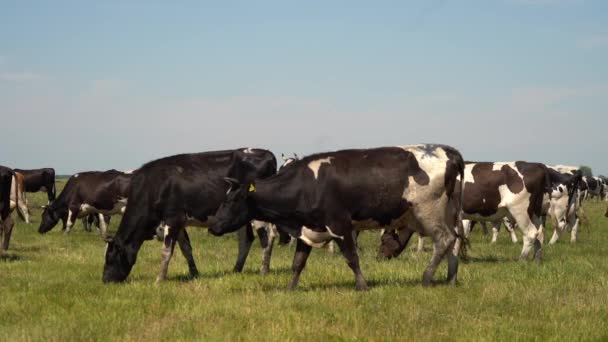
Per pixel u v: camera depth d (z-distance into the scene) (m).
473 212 16.33
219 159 12.88
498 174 16.02
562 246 20.73
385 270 13.35
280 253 18.42
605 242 22.75
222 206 11.17
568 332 7.94
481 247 20.14
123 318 8.93
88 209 21.77
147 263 15.30
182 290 10.91
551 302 9.63
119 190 21.31
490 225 29.33
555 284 11.08
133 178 12.65
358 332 8.02
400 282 11.62
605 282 11.15
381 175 10.77
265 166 13.16
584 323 8.32
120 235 12.35
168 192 12.38
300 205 10.85
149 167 12.64
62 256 16.27
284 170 11.12
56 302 9.98
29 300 10.09
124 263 12.32
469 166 16.41
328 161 10.94
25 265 14.43
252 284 11.57
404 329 8.13
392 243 15.01
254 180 11.02
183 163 12.66
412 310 9.08
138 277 13.12
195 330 8.23
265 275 12.87
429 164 10.93
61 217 22.59
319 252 18.81
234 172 12.86
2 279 12.34
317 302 9.66
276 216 11.03
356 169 10.80
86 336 7.95
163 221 12.51
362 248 19.58
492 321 8.57
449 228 11.29
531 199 15.75
